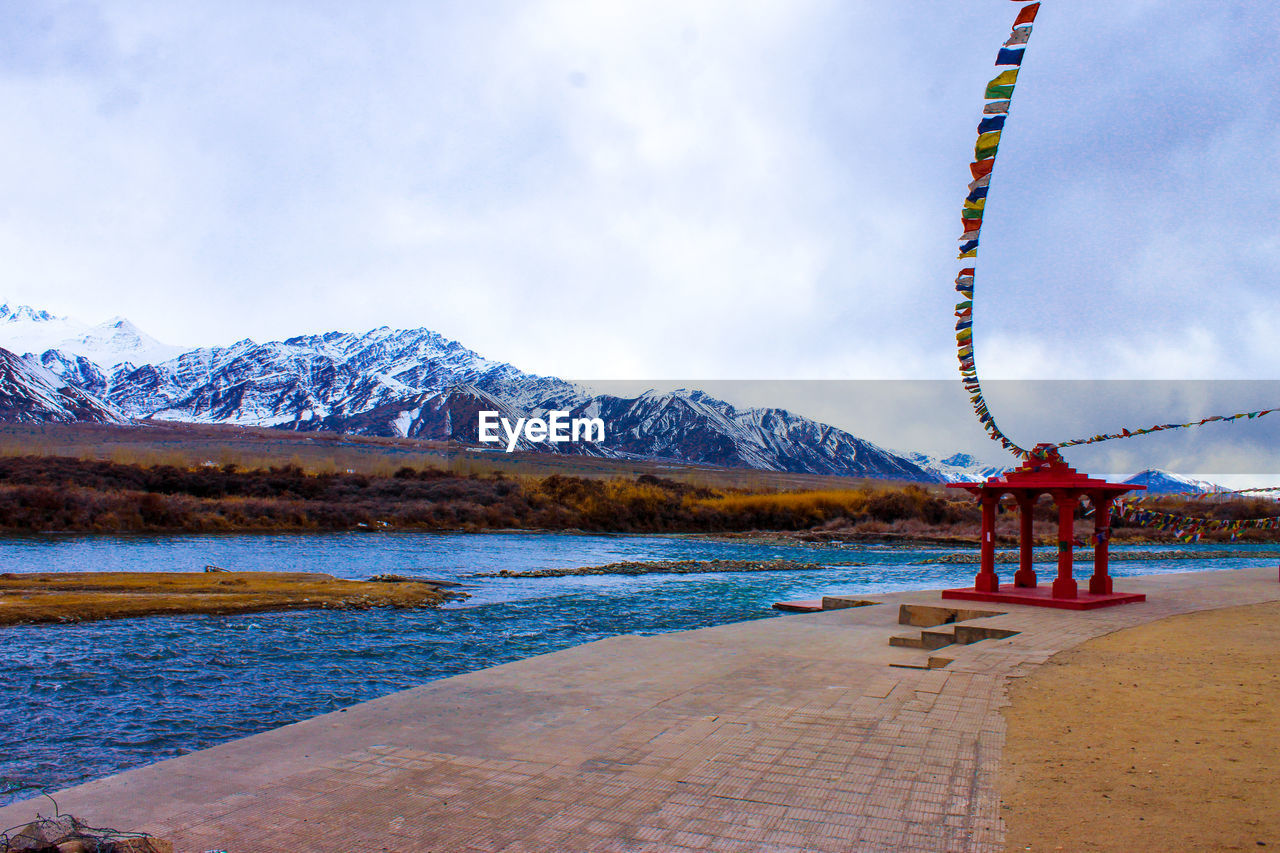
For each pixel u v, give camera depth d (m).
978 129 9.31
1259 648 9.89
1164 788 5.02
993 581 14.90
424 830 4.77
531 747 6.39
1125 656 9.38
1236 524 14.82
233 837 4.69
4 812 5.09
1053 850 4.19
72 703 10.65
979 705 7.23
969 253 11.70
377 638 15.36
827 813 4.86
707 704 7.66
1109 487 14.44
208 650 13.89
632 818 4.89
